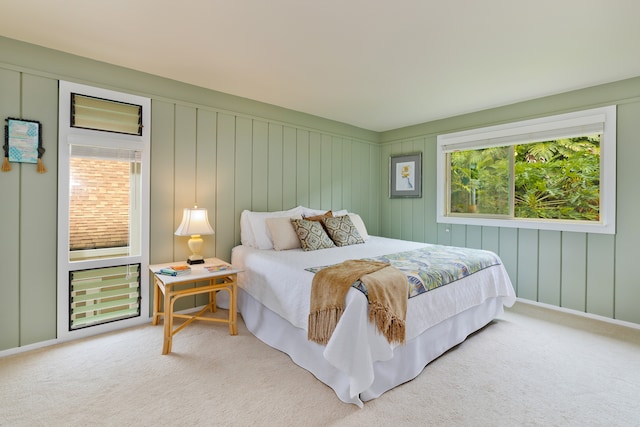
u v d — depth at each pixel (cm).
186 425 154
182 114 298
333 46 227
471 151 395
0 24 202
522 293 348
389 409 168
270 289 246
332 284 190
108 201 261
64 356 220
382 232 493
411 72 270
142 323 279
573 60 245
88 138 247
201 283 315
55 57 236
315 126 407
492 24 196
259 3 178
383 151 491
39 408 165
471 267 255
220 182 325
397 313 182
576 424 158
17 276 225
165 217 291
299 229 322
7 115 219
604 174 294
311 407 169
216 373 201
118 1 177
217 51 236
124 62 256
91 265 253
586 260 305
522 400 176
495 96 328
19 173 225
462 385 191
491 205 378
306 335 208
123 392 180
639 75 272
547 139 325
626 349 237
